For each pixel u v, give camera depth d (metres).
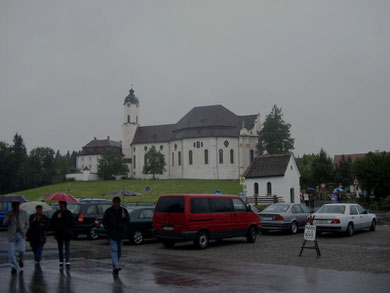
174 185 90.88
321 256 15.34
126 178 123.25
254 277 11.47
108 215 12.34
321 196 66.38
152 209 21.48
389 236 22.08
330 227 22.12
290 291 9.73
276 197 41.91
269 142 98.56
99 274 12.01
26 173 126.44
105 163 120.56
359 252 16.19
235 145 104.75
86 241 22.89
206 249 18.22
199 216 18.14
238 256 15.80
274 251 17.08
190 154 106.94
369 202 50.97
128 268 13.08
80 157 140.75
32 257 15.88
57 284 10.59
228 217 19.45
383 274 11.73
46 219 14.04
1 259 15.37
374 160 50.84
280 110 100.44
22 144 143.38
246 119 109.81
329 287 10.11
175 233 17.84
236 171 103.81
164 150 119.50
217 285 10.43
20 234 12.88
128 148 129.38
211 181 97.75
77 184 98.44
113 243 12.24
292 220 24.59
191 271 12.48
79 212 23.66
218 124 106.69
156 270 12.68
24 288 10.12
